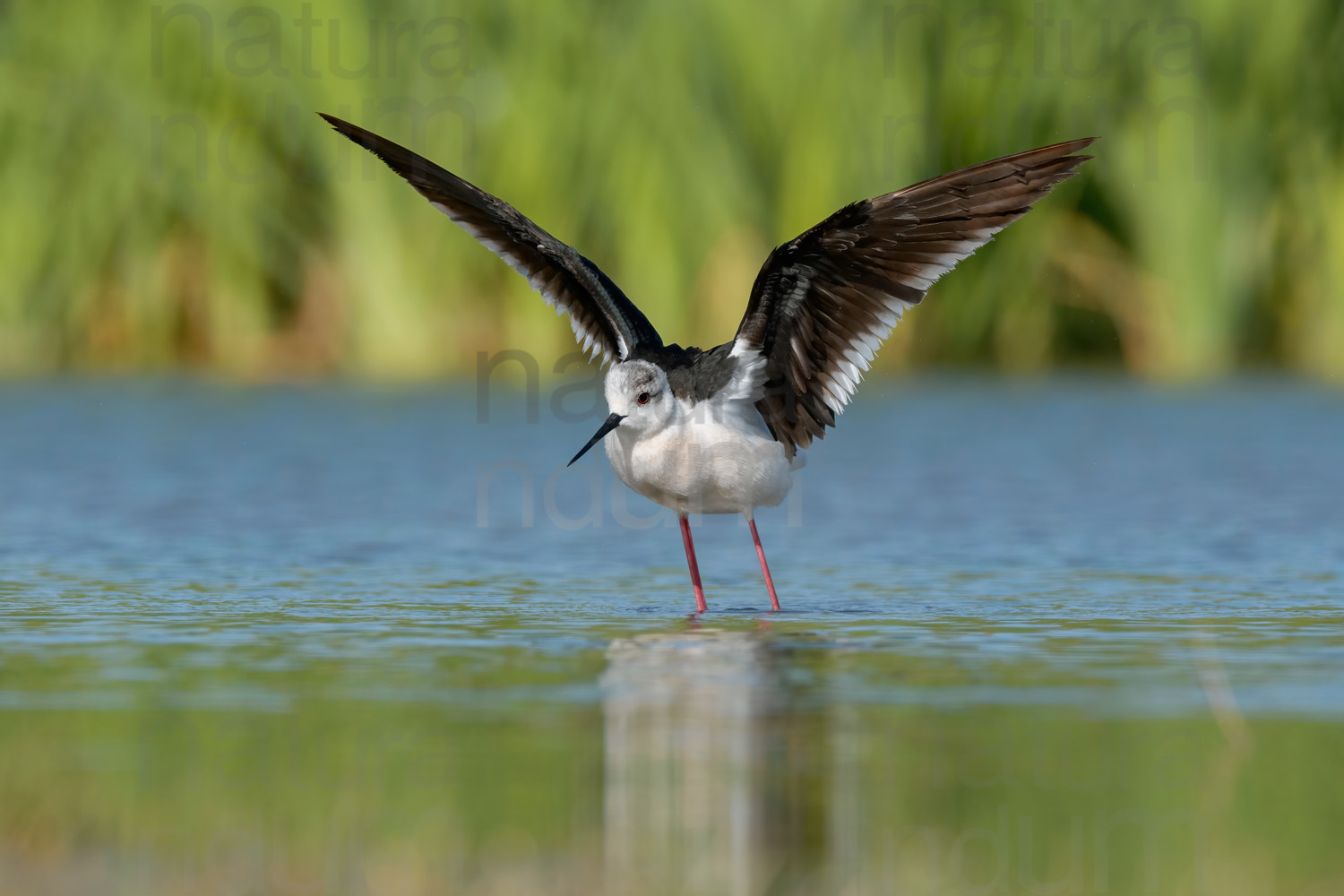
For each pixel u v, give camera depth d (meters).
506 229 11.68
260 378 23.34
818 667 8.48
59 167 23.25
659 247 21.94
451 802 6.09
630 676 8.21
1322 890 5.32
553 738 6.94
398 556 12.99
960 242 10.38
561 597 11.16
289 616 10.15
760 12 22.00
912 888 5.36
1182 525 14.32
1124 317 23.97
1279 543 13.37
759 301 10.78
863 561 12.80
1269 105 23.28
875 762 6.60
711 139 21.95
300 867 5.52
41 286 23.61
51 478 16.72
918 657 8.77
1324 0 23.16
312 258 23.61
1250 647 9.04
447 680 8.10
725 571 12.40
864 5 22.14
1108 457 18.14
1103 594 11.12
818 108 22.09
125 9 22.73
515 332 23.11
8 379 23.06
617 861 5.54
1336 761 6.64
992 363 24.61
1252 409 21.03
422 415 20.78
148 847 5.69
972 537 13.91
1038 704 7.55
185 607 10.49
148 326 23.75
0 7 23.16
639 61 21.95
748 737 6.94
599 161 22.09
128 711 7.41
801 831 5.81
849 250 10.53
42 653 8.83
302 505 15.48
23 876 5.46
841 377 11.02
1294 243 24.02
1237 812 6.02
